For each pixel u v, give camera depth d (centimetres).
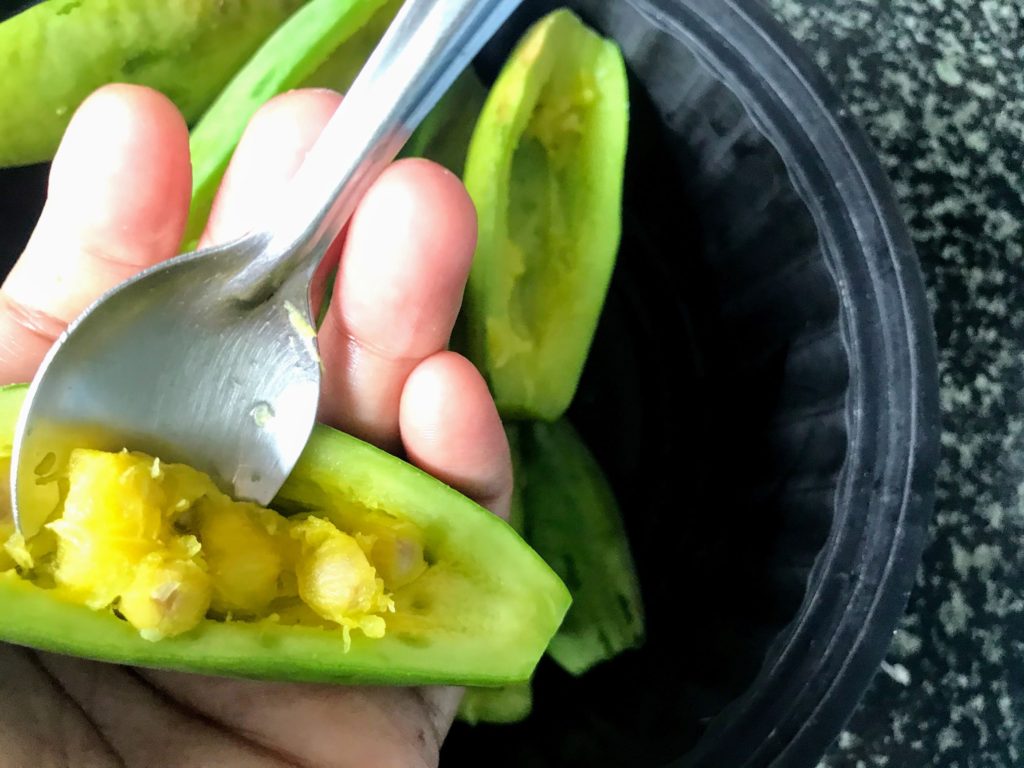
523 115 16
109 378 10
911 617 17
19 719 10
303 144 13
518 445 17
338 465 12
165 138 12
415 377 13
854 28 19
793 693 13
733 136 15
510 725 16
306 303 11
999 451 17
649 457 18
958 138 18
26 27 14
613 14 16
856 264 14
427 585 12
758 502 16
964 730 17
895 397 14
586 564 17
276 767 11
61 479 11
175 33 15
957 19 19
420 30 10
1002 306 18
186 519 11
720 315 17
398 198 12
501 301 16
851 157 14
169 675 12
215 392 11
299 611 12
